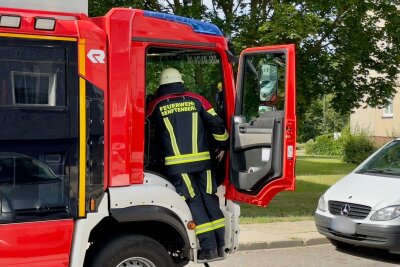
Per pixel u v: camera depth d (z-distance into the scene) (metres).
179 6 11.88
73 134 4.33
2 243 4.10
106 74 4.47
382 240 7.33
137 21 4.68
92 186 4.41
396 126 27.31
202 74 5.41
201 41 5.03
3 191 4.11
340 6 11.64
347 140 28.58
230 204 5.37
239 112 5.28
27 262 4.19
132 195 4.56
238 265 7.48
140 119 4.66
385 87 13.86
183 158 4.93
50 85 4.25
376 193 7.72
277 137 4.88
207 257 5.00
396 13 13.04
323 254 8.25
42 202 4.23
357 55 12.93
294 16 10.96
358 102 13.95
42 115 4.22
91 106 4.39
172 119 4.95
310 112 14.41
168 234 4.98
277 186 4.93
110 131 4.48
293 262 7.71
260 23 11.57
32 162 4.20
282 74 4.89
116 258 4.55
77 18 4.48
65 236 4.31
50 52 4.25
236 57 5.23
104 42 4.46
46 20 4.20
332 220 7.89
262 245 8.56
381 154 9.05
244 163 5.21
